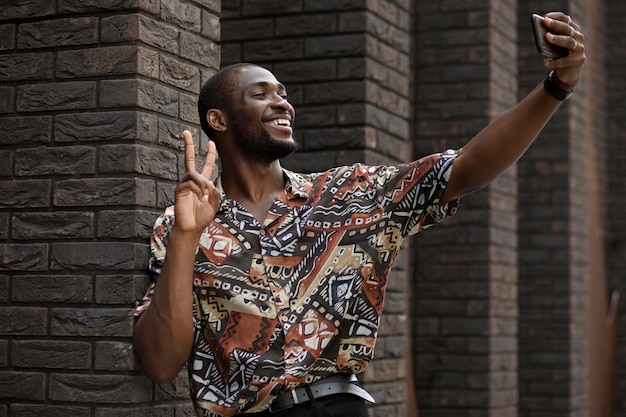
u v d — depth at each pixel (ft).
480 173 11.97
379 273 12.18
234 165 12.58
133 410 13.39
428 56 27.63
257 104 12.39
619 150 45.60
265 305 11.91
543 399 34.12
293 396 11.79
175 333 11.78
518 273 34.68
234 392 11.93
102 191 13.71
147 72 13.96
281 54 20.49
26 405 13.70
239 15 20.83
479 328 27.04
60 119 14.01
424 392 27.30
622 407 44.39
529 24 34.53
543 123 11.71
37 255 13.91
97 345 13.47
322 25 20.21
